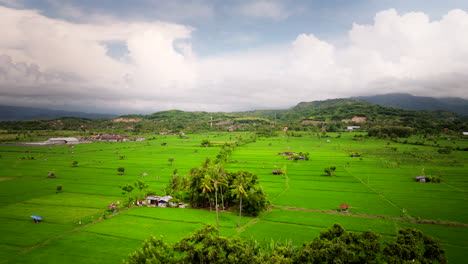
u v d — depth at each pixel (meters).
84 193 98.19
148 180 117.50
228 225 68.31
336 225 47.09
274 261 38.34
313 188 104.12
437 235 59.84
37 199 90.56
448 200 85.81
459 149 196.38
